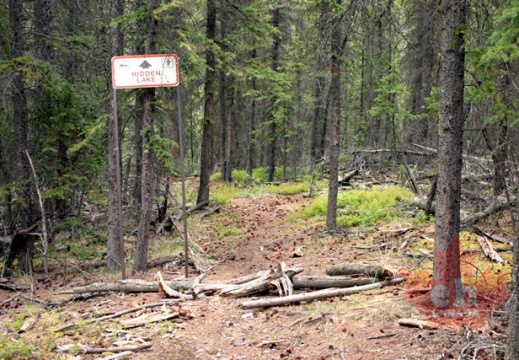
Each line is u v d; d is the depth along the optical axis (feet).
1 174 42.16
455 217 19.45
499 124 21.89
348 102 83.97
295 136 89.76
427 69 56.54
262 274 27.14
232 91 80.12
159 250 41.27
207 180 58.54
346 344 18.20
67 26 44.60
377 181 61.05
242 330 21.03
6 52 37.09
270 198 66.03
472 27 20.15
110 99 34.68
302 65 63.41
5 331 23.53
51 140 37.40
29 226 37.65
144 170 33.06
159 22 33.22
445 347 16.57
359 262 28.96
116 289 28.30
